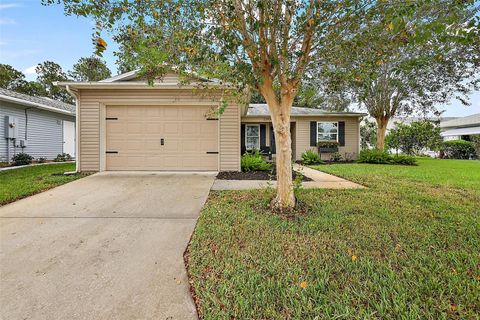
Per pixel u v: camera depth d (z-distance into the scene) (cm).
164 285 200
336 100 1300
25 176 668
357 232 291
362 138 1941
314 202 419
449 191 505
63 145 1440
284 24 325
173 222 339
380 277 201
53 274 214
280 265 221
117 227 320
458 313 161
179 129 741
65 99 2925
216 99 724
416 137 1596
